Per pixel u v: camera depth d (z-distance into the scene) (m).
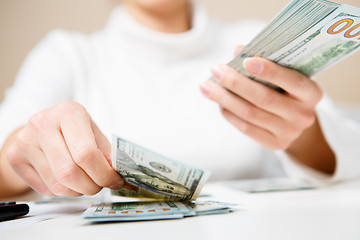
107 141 0.44
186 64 1.23
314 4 0.38
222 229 0.29
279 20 0.40
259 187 0.70
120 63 1.22
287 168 0.83
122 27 1.21
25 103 1.03
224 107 0.60
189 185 0.40
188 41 1.20
